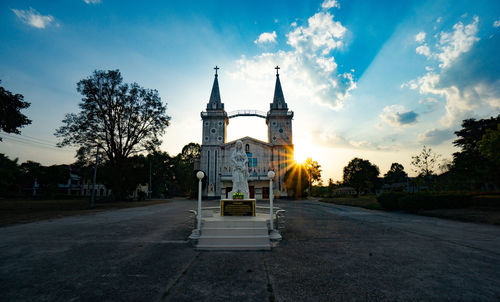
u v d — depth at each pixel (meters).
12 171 45.12
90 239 7.66
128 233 8.75
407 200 16.16
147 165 42.03
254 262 5.24
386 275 4.41
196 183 44.12
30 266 4.96
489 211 13.38
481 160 22.69
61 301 3.39
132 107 30.61
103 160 29.84
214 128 45.47
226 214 8.16
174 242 7.20
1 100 19.56
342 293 3.63
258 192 42.19
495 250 6.16
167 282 4.10
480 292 3.65
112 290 3.77
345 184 71.88
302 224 11.05
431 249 6.29
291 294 3.61
